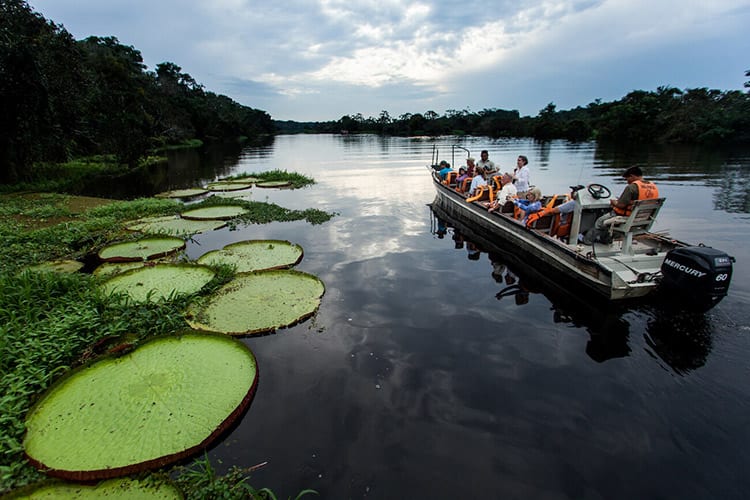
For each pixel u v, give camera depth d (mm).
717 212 9508
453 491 2408
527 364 3664
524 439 2795
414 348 3938
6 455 2619
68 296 4785
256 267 6023
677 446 2730
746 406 3102
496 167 9891
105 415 2973
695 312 4570
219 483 2449
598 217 6332
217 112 58312
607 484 2451
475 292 5281
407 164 23000
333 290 5324
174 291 4969
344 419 3012
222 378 3420
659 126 34812
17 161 14211
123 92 25828
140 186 15820
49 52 14867
